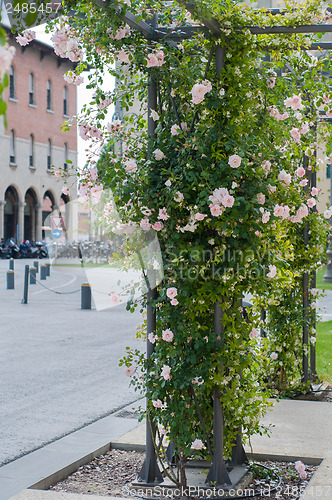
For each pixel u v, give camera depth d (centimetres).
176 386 390
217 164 392
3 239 4622
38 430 562
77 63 417
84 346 1002
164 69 406
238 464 438
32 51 5397
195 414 416
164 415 397
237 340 407
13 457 482
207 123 395
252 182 397
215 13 383
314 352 720
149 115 414
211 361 401
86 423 586
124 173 398
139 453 487
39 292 1942
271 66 445
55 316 1387
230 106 395
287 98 442
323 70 467
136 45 395
